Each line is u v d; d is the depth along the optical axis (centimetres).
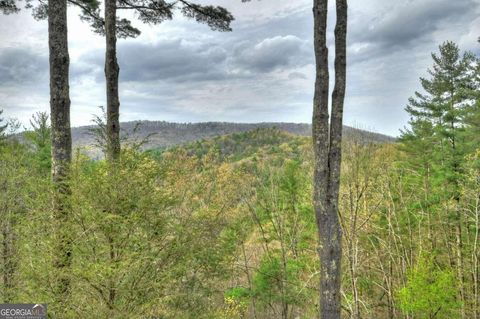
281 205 1692
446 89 2586
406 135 3092
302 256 1559
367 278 1620
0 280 736
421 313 1507
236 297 1402
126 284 555
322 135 799
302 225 1692
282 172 1758
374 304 1758
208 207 697
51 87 727
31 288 543
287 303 1462
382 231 1730
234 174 1565
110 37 845
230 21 1116
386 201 1581
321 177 797
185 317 609
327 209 790
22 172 1086
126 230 586
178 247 610
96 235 568
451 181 1922
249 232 1714
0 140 1681
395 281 1848
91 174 594
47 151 1524
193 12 1105
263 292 1448
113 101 832
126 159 616
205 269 677
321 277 790
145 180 613
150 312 579
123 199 593
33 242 560
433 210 1836
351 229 1274
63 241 561
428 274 1470
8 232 758
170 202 627
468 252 1873
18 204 861
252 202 1653
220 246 706
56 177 696
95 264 528
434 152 2327
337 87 809
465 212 1820
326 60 803
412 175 2009
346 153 1297
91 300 555
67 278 545
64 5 746
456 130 2266
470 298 1794
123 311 545
